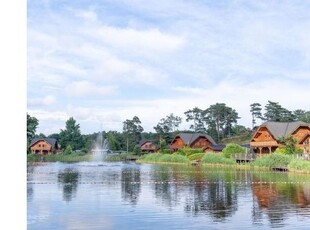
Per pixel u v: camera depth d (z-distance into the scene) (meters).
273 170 40.78
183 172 39.12
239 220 12.98
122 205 16.47
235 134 109.94
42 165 58.62
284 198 18.55
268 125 55.25
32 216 13.88
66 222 12.82
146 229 11.68
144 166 53.72
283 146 51.00
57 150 97.12
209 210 15.12
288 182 26.81
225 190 22.20
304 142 49.41
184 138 78.62
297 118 103.25
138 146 92.38
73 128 104.94
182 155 64.94
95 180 29.83
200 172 38.84
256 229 11.55
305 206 16.00
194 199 18.41
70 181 28.95
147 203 17.08
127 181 28.88
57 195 20.06
